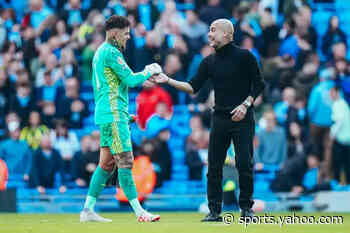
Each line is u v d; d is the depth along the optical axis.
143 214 33.16
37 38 75.50
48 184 63.62
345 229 29.20
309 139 67.88
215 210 33.59
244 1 78.19
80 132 69.69
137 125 68.50
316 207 59.06
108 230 27.17
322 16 83.25
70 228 28.52
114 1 75.69
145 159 57.44
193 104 71.12
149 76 32.91
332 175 67.69
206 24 74.38
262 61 71.88
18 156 65.56
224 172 52.59
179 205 61.09
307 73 70.25
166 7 75.25
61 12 76.38
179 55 71.06
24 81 70.06
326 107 68.00
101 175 33.72
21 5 83.12
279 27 79.25
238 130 32.97
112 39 32.69
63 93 69.88
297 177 64.19
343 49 74.56
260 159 64.94
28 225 31.36
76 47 73.75
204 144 65.81
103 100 32.47
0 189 54.06
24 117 69.62
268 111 65.31
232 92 33.12
